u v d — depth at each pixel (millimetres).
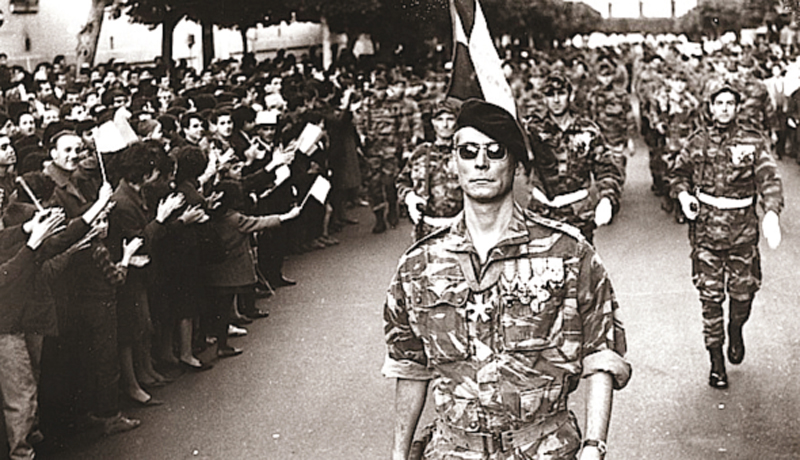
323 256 12984
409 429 3730
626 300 10156
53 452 6605
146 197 8117
